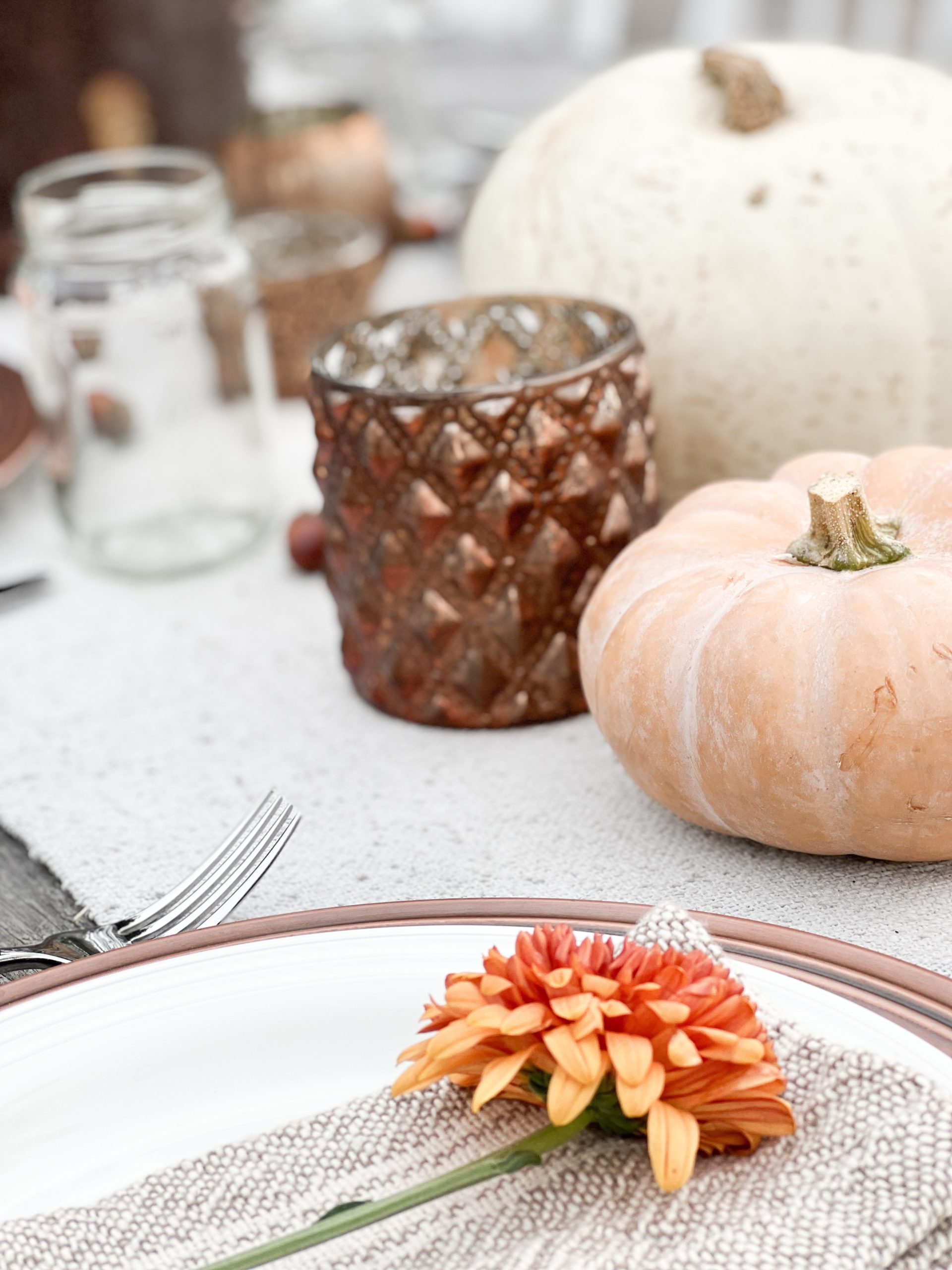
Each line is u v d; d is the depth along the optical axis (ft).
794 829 1.95
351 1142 1.48
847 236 2.31
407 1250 1.36
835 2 4.85
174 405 2.66
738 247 2.33
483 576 2.15
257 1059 1.62
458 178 3.68
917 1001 1.53
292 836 2.09
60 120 3.33
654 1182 1.39
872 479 2.08
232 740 2.27
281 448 2.96
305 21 3.84
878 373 2.33
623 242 2.38
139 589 2.61
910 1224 1.28
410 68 3.81
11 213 3.40
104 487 2.66
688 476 2.43
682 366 2.36
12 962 1.88
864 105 2.38
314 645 2.44
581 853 2.04
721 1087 1.33
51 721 2.34
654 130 2.41
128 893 2.04
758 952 1.63
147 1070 1.61
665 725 1.97
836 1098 1.41
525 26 6.02
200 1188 1.45
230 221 2.71
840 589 1.94
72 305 2.59
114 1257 1.38
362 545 2.19
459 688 2.21
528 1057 1.38
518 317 2.37
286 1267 1.35
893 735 1.89
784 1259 1.27
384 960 1.67
